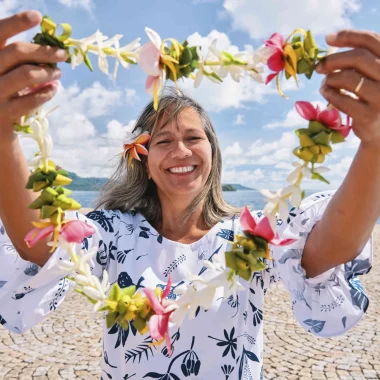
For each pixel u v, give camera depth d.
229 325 1.68
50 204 0.98
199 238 1.95
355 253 1.45
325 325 1.48
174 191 1.89
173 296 1.73
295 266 1.53
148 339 1.66
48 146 0.97
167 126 1.92
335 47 1.01
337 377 4.60
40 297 1.48
